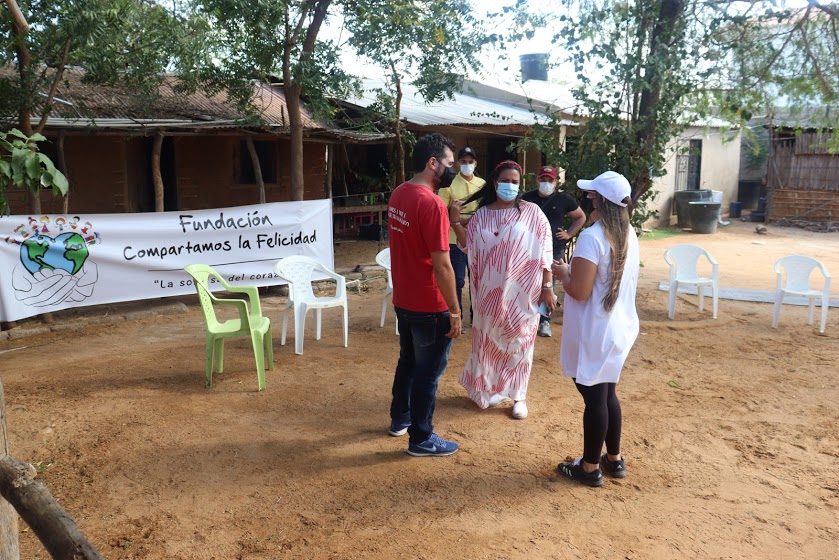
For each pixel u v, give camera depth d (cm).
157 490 405
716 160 2241
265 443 470
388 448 464
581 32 869
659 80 835
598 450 406
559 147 904
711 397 570
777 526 370
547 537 356
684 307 912
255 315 616
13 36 743
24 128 788
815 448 471
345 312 705
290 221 919
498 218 502
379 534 358
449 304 418
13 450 454
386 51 1032
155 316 857
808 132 1992
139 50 892
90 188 1091
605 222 385
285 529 363
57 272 771
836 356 689
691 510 386
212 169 1237
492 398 532
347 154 1620
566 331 404
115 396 555
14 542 244
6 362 657
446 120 1359
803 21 912
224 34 955
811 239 1766
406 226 416
